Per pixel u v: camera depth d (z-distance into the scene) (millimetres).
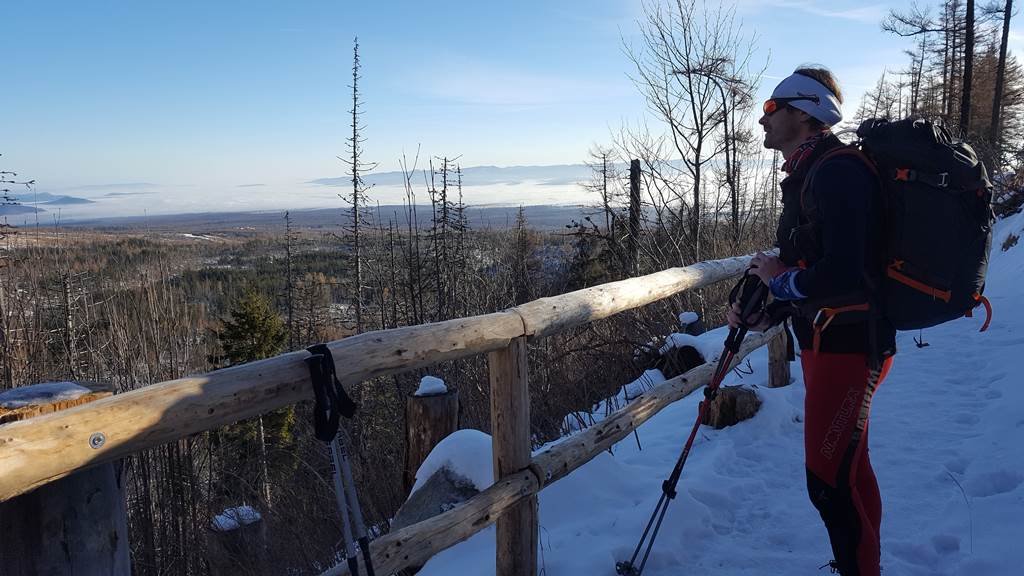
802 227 2273
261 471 9391
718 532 3287
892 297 2172
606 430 3141
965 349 5980
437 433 4949
